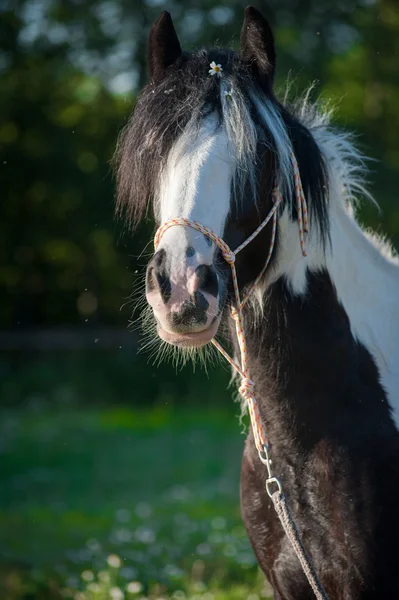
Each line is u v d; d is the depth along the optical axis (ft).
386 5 75.00
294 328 12.42
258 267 12.19
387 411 12.39
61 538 29.48
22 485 39.55
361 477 11.97
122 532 28.73
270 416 12.62
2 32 76.95
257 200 11.73
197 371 68.74
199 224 11.09
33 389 66.59
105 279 83.20
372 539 11.86
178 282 10.80
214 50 12.35
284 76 70.23
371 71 76.43
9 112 78.13
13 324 85.66
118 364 69.97
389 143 76.48
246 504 13.37
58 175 79.00
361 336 12.70
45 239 79.20
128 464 44.37
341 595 12.22
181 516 32.27
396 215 70.44
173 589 22.17
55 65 79.05
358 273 12.99
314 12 74.74
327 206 12.64
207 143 11.32
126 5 76.28
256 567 23.61
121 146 12.78
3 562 26.27
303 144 12.46
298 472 12.39
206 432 54.13
